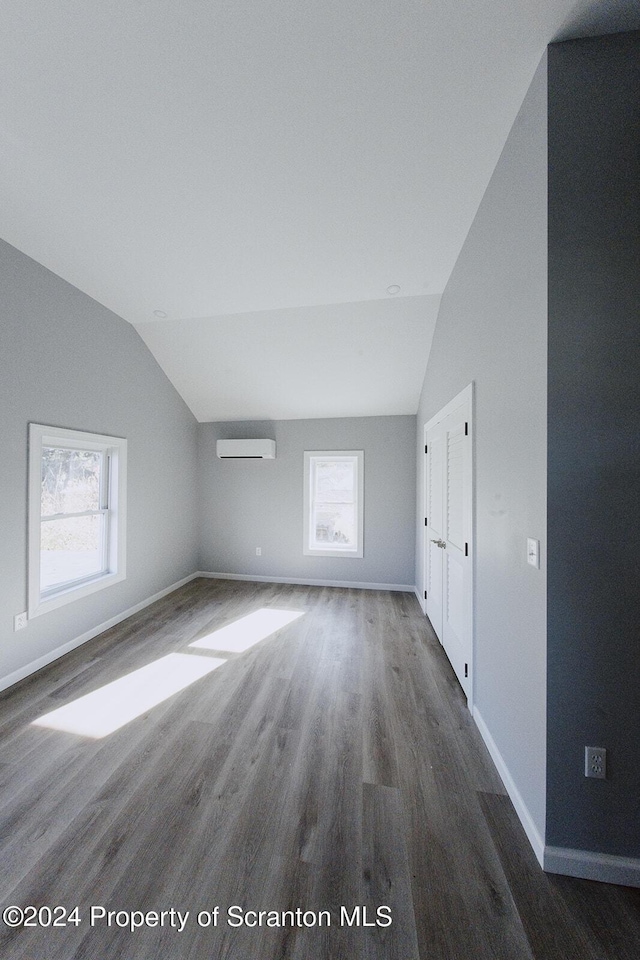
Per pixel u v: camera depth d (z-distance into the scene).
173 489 4.39
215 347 3.77
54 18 1.16
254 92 1.39
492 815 1.44
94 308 3.09
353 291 2.93
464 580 2.27
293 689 2.33
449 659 2.69
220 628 3.29
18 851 1.29
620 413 1.20
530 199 1.38
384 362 3.79
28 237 2.30
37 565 2.56
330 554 4.66
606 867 1.19
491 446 1.81
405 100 1.43
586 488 1.21
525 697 1.40
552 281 1.22
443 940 1.04
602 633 1.20
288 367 3.97
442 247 2.39
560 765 1.22
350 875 1.21
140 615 3.60
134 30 1.19
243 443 4.68
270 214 2.09
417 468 4.34
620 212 1.20
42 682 2.39
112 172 1.79
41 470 2.76
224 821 1.40
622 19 1.16
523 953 1.01
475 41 1.23
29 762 1.70
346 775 1.63
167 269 2.65
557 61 1.22
